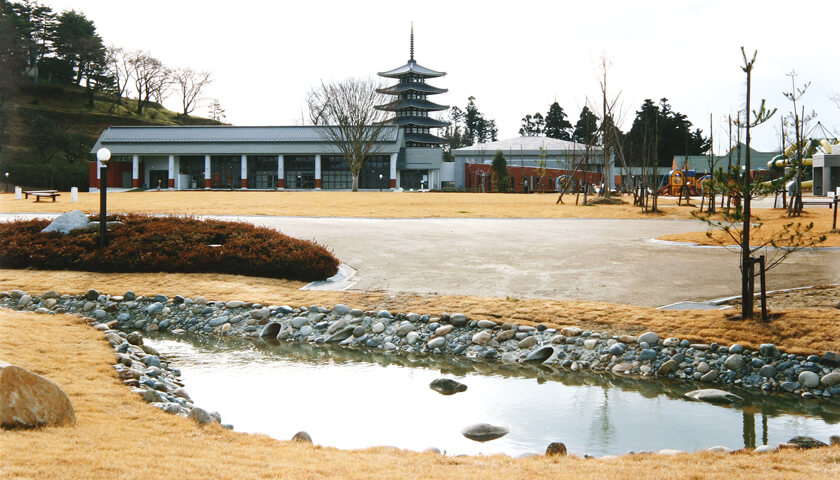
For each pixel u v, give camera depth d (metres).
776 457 6.81
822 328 12.34
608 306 14.99
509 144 105.75
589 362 12.67
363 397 10.73
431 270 19.61
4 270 20.11
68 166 78.44
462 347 13.74
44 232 21.98
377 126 77.69
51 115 76.19
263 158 81.38
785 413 10.08
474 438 8.89
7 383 6.39
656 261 20.17
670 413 10.04
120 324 16.17
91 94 108.88
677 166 100.94
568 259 20.81
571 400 10.71
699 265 19.36
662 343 12.79
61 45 66.19
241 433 7.59
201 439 6.99
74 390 8.51
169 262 19.84
